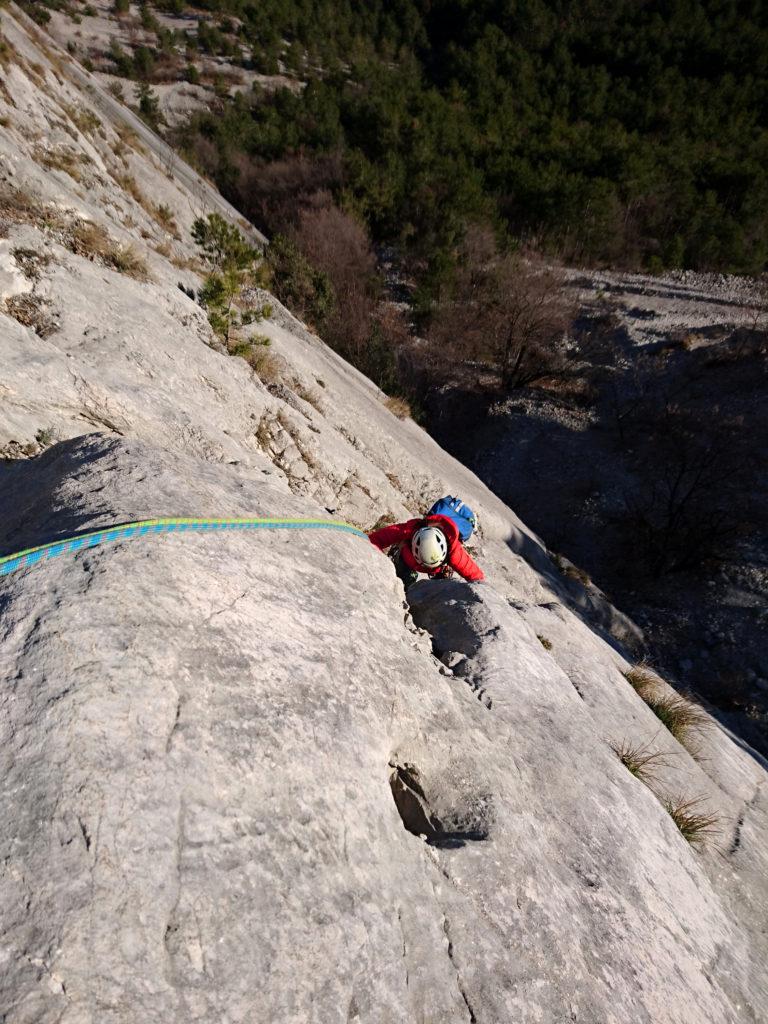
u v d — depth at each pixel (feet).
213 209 62.13
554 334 76.13
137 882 4.36
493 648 10.00
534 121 150.30
